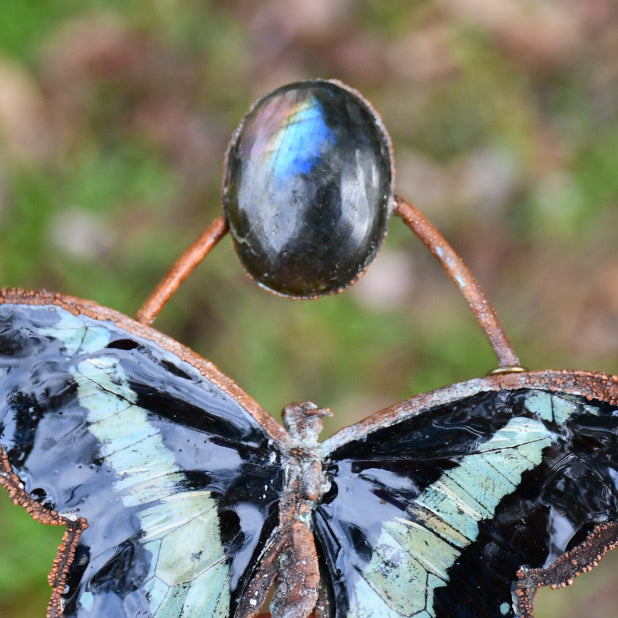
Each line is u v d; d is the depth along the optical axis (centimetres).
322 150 53
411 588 53
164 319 71
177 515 53
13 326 52
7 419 52
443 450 53
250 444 53
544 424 53
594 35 87
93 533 53
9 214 73
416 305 75
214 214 75
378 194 54
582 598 65
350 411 69
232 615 53
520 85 84
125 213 75
